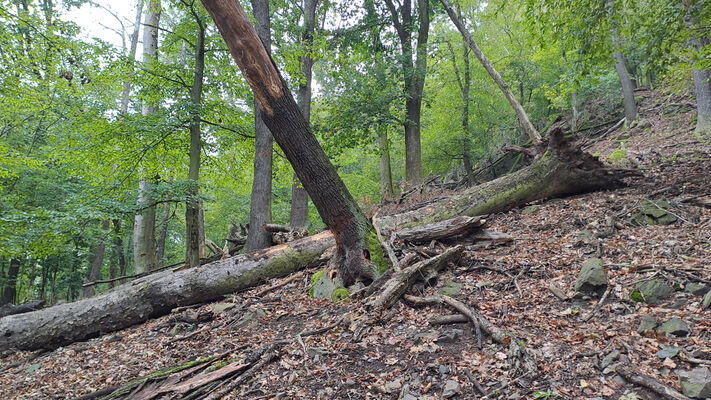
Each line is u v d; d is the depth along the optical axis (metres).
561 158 7.85
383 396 3.21
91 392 4.41
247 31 4.44
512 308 4.25
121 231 15.34
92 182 9.24
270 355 4.19
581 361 3.09
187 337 5.55
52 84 10.08
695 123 12.30
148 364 4.89
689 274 3.93
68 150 9.00
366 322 4.45
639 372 2.77
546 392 2.80
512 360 3.21
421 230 6.60
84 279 19.16
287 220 23.00
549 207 7.73
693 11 5.91
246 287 7.18
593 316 3.75
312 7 13.70
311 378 3.68
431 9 16.45
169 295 6.81
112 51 8.32
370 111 14.32
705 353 2.81
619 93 18.86
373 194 21.02
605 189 8.00
